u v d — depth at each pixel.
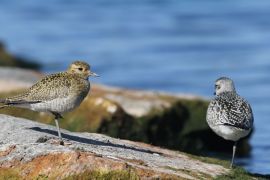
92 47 39.03
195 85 31.94
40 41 40.59
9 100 14.05
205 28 41.84
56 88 14.15
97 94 22.23
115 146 14.77
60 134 14.19
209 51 37.62
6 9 47.47
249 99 29.14
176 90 31.23
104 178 12.23
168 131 21.61
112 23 43.88
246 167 19.67
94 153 12.91
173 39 40.03
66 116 20.31
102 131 20.00
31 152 12.84
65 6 48.31
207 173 13.80
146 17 44.88
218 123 14.98
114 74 34.06
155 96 22.62
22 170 12.58
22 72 26.19
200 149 21.88
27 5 48.28
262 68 34.22
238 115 14.77
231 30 41.41
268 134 24.31
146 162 13.51
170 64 35.53
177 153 15.61
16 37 41.25
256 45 38.22
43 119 20.34
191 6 47.25
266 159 21.00
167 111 21.58
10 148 13.05
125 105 21.58
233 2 47.75
